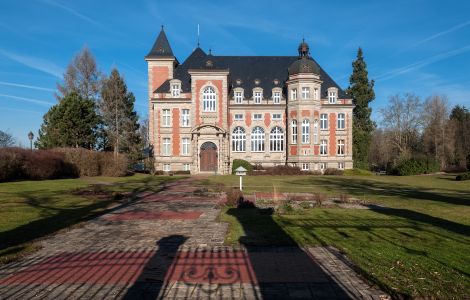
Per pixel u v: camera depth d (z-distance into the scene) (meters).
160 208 17.00
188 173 50.69
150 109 54.97
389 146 77.25
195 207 17.38
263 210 15.41
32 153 33.66
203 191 25.02
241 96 55.38
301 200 19.41
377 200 19.64
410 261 7.95
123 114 53.94
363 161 64.94
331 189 27.00
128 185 30.23
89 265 8.02
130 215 14.91
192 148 51.03
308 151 52.50
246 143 55.09
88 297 6.26
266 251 9.05
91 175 40.62
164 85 54.03
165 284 6.85
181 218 14.14
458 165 64.81
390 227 11.81
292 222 12.85
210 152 51.34
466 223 12.52
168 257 8.60
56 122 48.53
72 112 48.16
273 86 56.53
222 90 51.41
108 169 42.25
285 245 9.58
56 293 6.43
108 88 54.03
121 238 10.64
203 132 50.84
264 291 6.50
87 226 12.52
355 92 68.50
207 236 10.82
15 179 32.28
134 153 51.06
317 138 53.06
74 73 60.31
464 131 71.62
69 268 7.83
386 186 30.11
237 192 18.64
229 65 59.22
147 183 32.69
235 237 10.50
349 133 55.00
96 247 9.59
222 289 6.60
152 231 11.63
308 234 10.80
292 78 53.31
